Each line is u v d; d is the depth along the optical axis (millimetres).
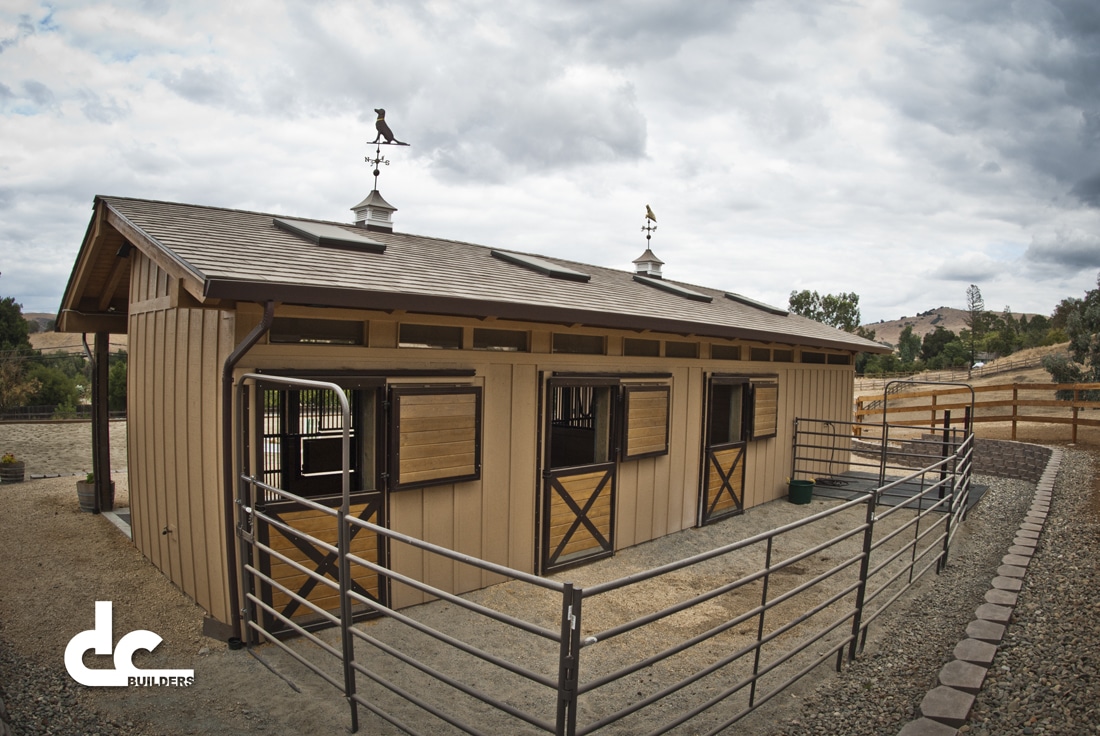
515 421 6383
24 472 10773
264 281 4180
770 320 11094
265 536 4684
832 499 10672
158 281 6203
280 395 6781
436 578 5812
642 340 7766
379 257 6223
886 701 3838
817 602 5965
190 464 5430
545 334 6629
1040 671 3842
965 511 8672
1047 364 25609
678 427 8359
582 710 4012
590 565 7066
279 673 4301
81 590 5719
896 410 15500
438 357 5727
